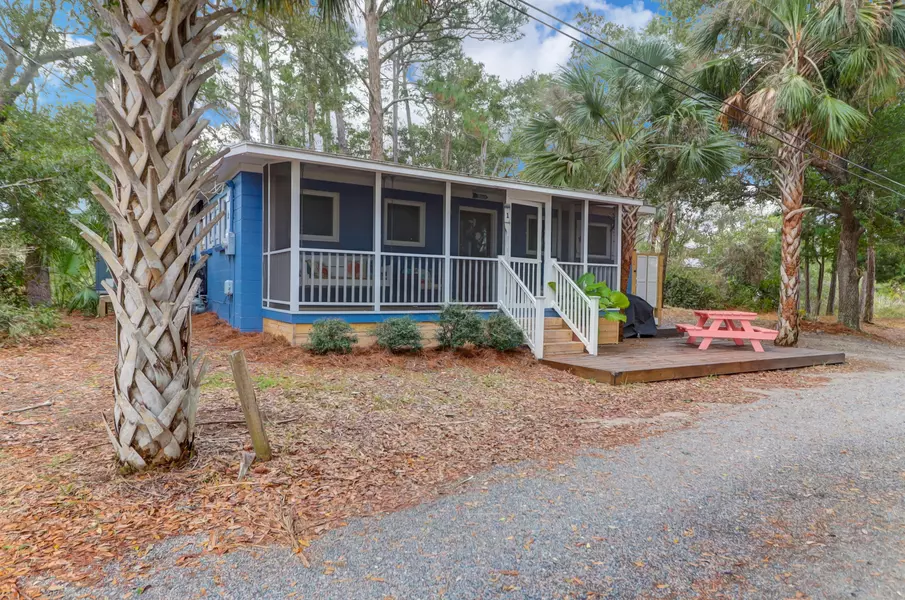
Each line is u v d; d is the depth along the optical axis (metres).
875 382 7.47
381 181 8.48
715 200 16.42
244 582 2.11
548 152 11.02
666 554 2.45
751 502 3.07
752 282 22.83
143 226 2.82
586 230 10.05
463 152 24.73
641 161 10.78
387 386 5.79
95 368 5.86
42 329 7.93
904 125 12.23
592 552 2.45
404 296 8.48
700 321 10.04
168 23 2.78
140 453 2.99
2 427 3.74
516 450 3.95
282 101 17.91
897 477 3.51
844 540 2.62
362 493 3.02
